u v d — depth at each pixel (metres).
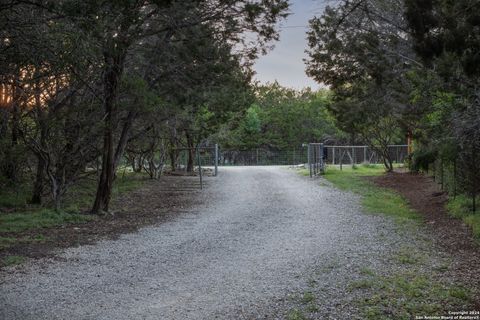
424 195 16.25
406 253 8.53
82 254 8.76
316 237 10.26
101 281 7.00
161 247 9.45
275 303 5.99
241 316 5.56
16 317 5.51
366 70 17.25
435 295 6.16
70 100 13.92
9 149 13.33
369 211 13.72
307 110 53.19
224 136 34.91
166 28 13.31
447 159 12.74
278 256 8.55
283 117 52.97
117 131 17.09
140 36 12.59
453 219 11.58
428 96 13.69
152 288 6.66
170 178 25.67
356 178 23.09
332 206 14.97
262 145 53.09
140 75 15.20
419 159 16.00
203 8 13.43
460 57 7.62
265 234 10.72
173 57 14.89
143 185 22.28
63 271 7.53
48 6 8.01
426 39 7.68
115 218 13.30
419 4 7.55
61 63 8.84
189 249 9.25
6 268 7.60
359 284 6.64
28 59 8.81
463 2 7.43
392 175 23.41
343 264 7.86
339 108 20.67
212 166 37.25
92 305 5.95
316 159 26.55
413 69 13.69
